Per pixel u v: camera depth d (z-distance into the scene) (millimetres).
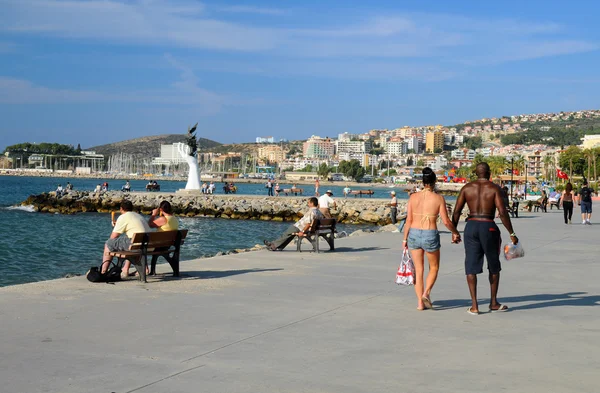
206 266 14219
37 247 30828
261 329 8180
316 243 17406
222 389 5828
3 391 5723
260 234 41219
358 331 8141
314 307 9672
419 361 6801
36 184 180125
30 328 8047
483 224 9258
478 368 6562
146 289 10984
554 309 9734
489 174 9484
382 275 13164
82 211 66562
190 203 61938
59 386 5871
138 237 11508
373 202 56375
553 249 19125
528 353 7168
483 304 10086
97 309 9242
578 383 6094
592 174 163000
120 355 6906
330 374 6316
